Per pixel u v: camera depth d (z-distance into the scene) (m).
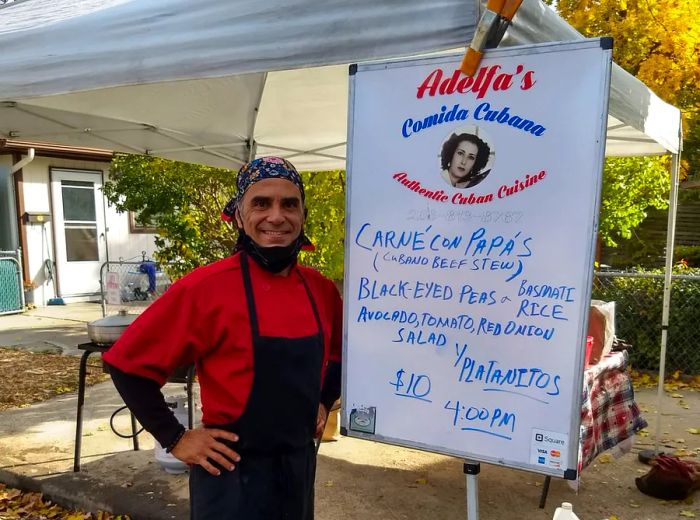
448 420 1.84
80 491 3.51
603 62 1.61
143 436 4.50
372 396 1.95
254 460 1.76
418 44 1.83
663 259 10.46
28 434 4.54
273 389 1.72
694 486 3.51
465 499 3.52
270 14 2.04
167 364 1.72
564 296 1.68
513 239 1.74
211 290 1.71
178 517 3.18
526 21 1.92
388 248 1.92
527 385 1.73
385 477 3.82
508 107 1.73
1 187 10.69
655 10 5.60
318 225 6.32
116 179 7.40
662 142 3.62
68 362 6.93
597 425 3.26
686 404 5.37
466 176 1.79
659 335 6.23
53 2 3.44
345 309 1.98
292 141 5.31
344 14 1.93
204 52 2.13
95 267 11.70
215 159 5.71
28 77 2.47
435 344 1.85
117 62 2.29
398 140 1.89
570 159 1.66
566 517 2.07
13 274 10.18
